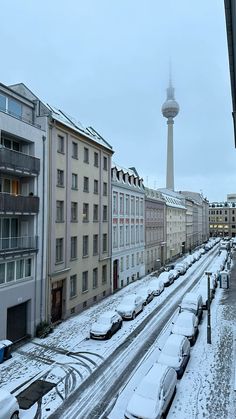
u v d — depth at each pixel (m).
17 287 21.08
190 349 19.52
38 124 23.91
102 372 16.95
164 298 33.19
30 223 22.78
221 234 140.38
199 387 15.30
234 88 13.09
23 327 22.03
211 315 27.36
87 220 30.48
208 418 12.88
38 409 13.60
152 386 13.23
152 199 52.53
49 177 24.30
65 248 26.39
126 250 40.75
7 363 18.03
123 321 25.66
